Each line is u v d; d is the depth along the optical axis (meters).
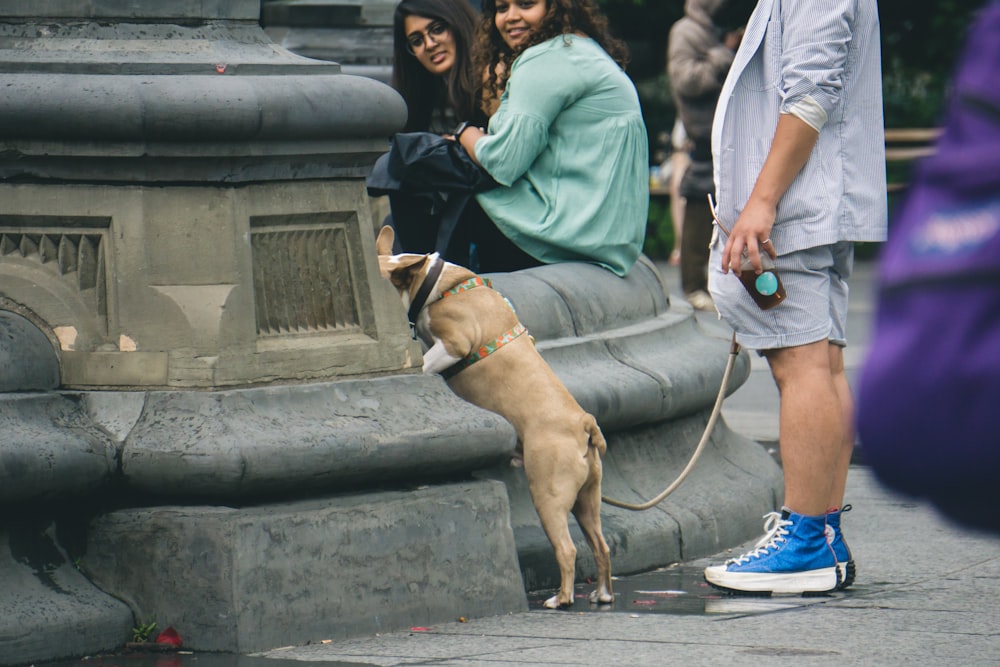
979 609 7.77
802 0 8.19
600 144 10.90
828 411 8.28
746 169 8.45
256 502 6.85
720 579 8.33
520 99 10.80
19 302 7.10
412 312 8.31
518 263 11.17
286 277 7.39
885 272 2.87
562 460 7.98
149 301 7.00
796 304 8.28
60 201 7.09
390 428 7.23
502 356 8.25
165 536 6.72
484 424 7.63
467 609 7.50
